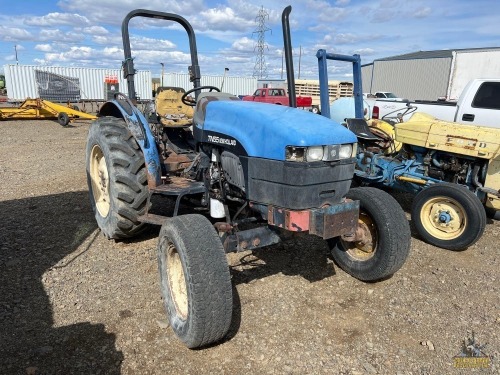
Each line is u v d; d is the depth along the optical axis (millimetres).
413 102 9367
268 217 2926
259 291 3439
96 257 3951
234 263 3926
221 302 2549
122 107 3875
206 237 2635
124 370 2537
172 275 2924
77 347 2717
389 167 5676
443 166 5355
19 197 5758
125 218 3850
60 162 8242
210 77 29969
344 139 2850
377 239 3471
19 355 2621
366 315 3176
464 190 4414
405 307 3301
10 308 3105
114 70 27219
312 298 3371
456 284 3723
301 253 4180
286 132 2719
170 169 4180
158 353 2691
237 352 2721
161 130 4875
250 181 2977
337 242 3771
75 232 4527
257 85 32094
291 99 3766
